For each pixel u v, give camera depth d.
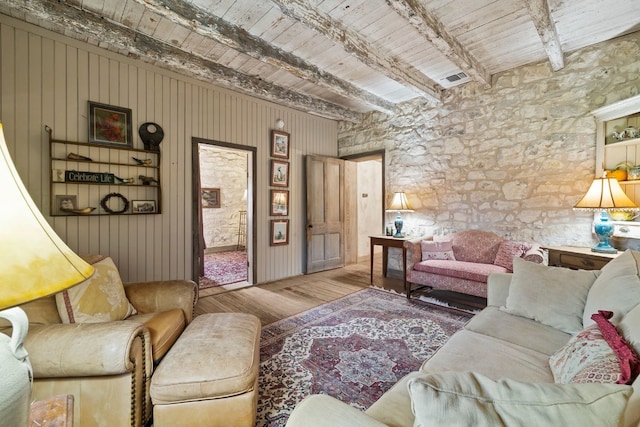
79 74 2.91
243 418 1.37
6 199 0.65
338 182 5.43
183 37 2.83
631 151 2.78
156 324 1.76
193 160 3.73
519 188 3.49
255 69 3.56
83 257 1.90
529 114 3.40
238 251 7.60
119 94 3.16
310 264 5.00
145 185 3.30
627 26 2.67
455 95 4.04
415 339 2.46
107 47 3.01
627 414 0.64
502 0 2.31
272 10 2.43
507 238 3.57
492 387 0.63
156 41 2.89
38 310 1.56
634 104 2.58
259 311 3.18
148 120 3.36
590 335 1.13
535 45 3.00
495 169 3.68
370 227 6.66
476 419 0.56
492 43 2.95
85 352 1.26
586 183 3.04
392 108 4.69
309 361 2.12
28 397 0.66
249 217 4.38
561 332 1.61
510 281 2.04
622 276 1.41
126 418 1.33
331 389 1.80
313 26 2.44
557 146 3.21
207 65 3.32
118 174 3.16
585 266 2.55
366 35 2.79
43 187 2.76
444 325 2.73
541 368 1.28
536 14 2.30
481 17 2.52
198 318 1.93
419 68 3.50
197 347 1.51
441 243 3.69
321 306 3.32
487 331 1.64
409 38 2.86
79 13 2.40
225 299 3.62
